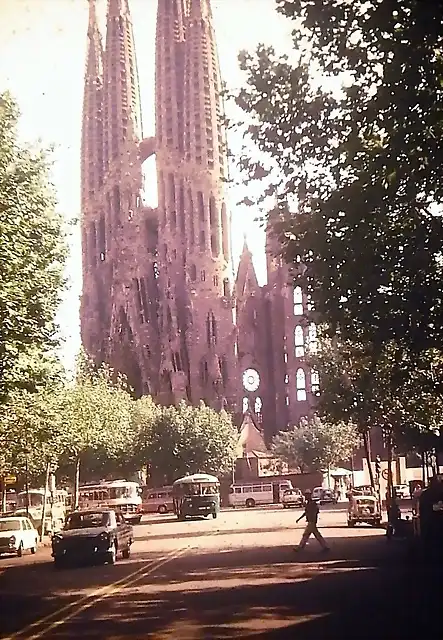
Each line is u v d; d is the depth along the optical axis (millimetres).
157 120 146125
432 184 17094
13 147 24641
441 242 18234
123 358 137750
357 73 15859
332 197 17859
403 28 13695
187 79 144375
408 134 15406
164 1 149750
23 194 24047
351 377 36125
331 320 20578
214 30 147875
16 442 40188
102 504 62438
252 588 17750
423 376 27703
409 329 20094
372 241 18281
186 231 139875
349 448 94125
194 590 17906
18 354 23812
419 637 11070
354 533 36094
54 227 25688
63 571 25688
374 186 17125
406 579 18234
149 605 15719
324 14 14688
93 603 16438
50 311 25188
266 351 136625
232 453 98750
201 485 66500
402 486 64438
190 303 135875
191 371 133375
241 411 132000
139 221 145375
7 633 12922
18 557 35562
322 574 20078
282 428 131375
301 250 18922
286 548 29141
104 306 147875
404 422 38375
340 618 13055
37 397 36594
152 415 96750
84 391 56500
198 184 140500
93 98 156125
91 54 160375
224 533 41656
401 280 19328
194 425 96250
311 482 93688
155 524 60750
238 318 137750
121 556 29250
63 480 82188
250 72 17875
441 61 14203
